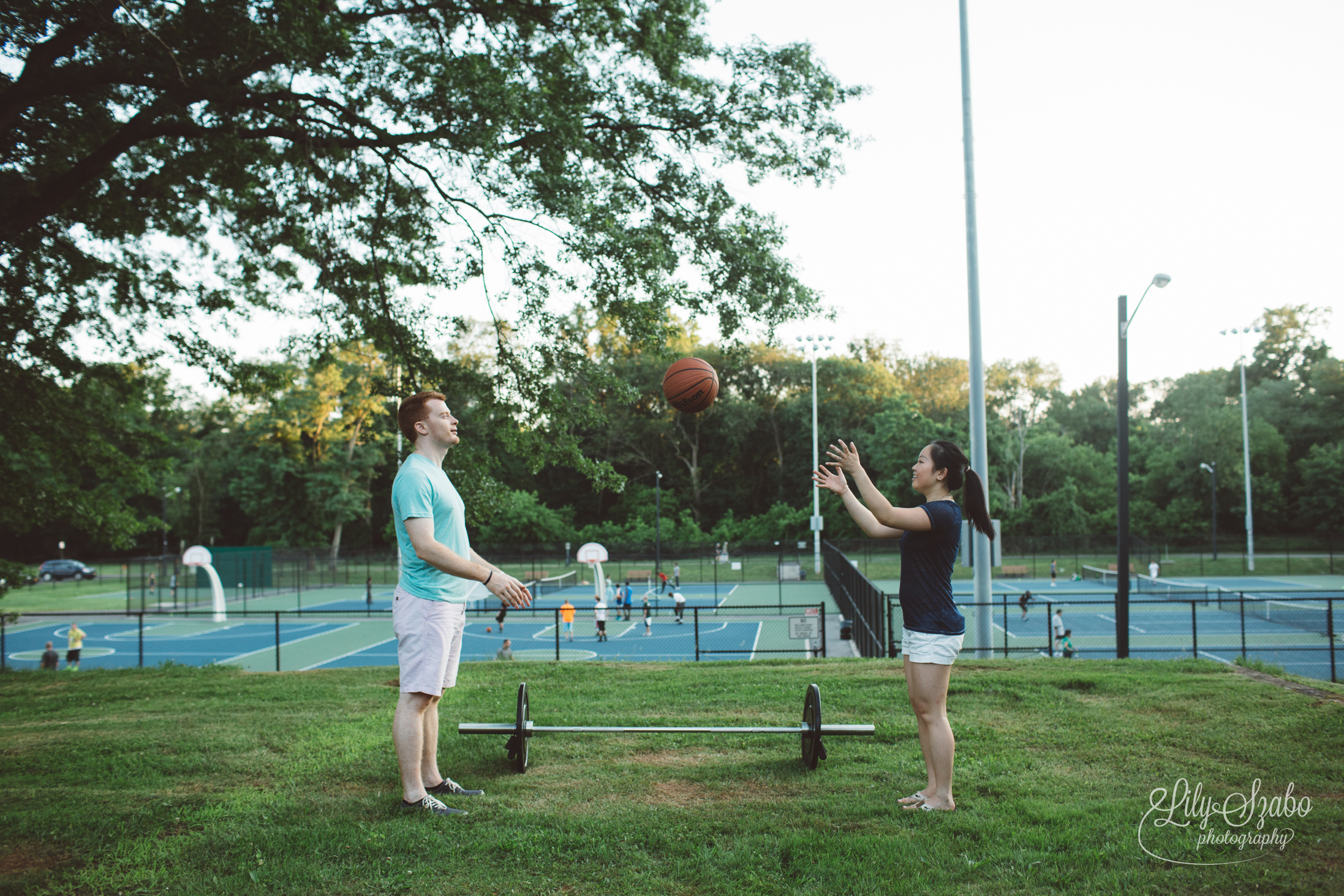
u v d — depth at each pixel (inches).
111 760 219.8
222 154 437.4
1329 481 2440.9
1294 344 3026.6
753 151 519.2
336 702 306.8
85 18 360.5
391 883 137.1
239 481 2780.5
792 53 500.4
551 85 468.1
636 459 3016.7
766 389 2982.3
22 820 170.2
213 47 381.7
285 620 1445.6
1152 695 277.1
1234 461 2482.8
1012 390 3095.5
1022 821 161.2
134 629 1327.5
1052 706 266.2
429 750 184.9
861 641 803.4
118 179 474.9
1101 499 2719.0
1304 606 1258.6
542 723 256.4
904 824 161.0
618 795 183.0
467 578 167.5
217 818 171.2
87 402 581.3
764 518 2701.8
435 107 440.5
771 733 221.8
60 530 3166.8
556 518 2704.2
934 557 170.2
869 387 2883.9
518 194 479.8
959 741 223.9
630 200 530.9
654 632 1135.6
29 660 979.9
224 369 564.7
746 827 160.4
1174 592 1501.0
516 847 150.1
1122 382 604.1
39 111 431.2
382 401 2429.9
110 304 536.1
